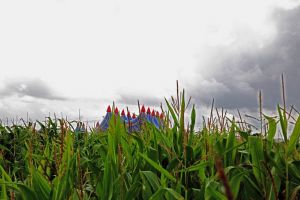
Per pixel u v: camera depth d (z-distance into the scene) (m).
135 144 2.66
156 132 2.62
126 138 2.58
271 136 2.18
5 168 3.09
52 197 1.70
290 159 2.15
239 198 2.09
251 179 2.05
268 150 2.16
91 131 4.70
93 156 3.39
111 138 2.01
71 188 1.84
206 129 2.65
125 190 1.98
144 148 2.53
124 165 2.38
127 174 2.13
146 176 1.88
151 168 2.25
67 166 1.80
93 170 2.18
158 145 2.53
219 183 1.72
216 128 2.90
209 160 2.06
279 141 2.26
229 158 2.21
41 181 1.75
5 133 5.00
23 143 4.57
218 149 2.22
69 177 1.81
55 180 1.87
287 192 1.83
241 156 2.40
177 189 1.88
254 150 1.96
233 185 1.63
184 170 1.95
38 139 4.52
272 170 1.98
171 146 2.51
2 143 4.61
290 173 2.04
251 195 1.93
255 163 1.94
